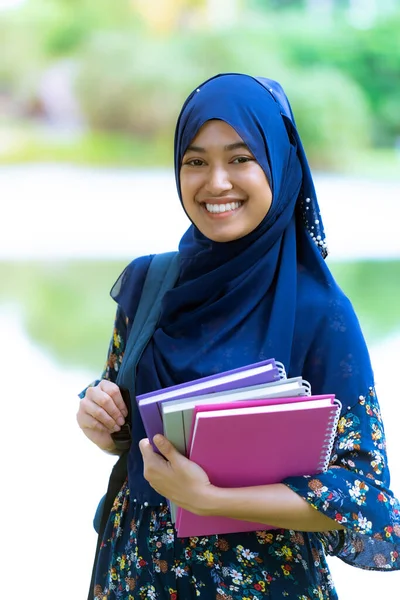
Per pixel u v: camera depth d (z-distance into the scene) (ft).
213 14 77.36
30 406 21.03
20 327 29.86
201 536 6.67
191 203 7.03
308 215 7.30
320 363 6.79
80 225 49.52
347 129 71.97
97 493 16.11
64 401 21.42
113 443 7.27
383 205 57.26
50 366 24.73
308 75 73.92
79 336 28.71
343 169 71.26
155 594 6.75
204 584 6.64
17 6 75.05
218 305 7.00
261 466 6.26
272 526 6.44
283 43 76.28
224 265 7.03
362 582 13.28
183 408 6.05
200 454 6.13
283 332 6.75
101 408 7.13
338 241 46.60
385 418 19.17
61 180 63.36
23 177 64.28
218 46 74.02
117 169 68.64
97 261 41.47
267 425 6.02
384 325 29.50
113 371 8.05
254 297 6.98
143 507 6.92
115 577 7.04
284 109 7.30
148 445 6.40
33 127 73.31
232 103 6.84
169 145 72.74
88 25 75.41
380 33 76.69
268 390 6.15
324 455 6.28
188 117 6.97
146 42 75.10
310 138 71.15
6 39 74.49
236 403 6.00
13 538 14.35
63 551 13.97
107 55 73.51
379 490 6.41
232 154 6.82
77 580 13.16
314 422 6.07
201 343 7.00
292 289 6.89
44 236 46.91
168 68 73.41
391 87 75.72
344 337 6.77
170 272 7.63
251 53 74.49
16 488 16.29
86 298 34.83
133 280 7.77
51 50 75.05
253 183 6.82
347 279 38.14
